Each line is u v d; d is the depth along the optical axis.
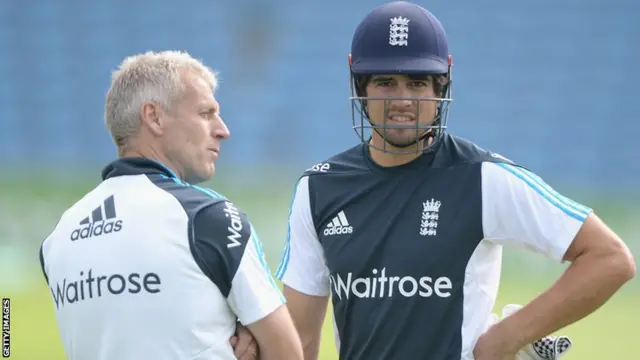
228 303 10.45
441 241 11.92
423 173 12.18
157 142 10.86
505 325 11.75
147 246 10.21
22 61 81.25
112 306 10.23
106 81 80.88
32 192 63.56
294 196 12.97
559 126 78.88
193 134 10.86
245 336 10.55
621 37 81.88
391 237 12.12
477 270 11.95
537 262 45.38
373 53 12.05
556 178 76.81
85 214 10.77
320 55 81.88
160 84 10.76
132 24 82.69
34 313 35.78
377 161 12.41
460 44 81.69
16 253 51.44
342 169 12.62
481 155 12.12
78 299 10.49
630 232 56.03
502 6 82.88
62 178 68.88
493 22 82.38
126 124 10.83
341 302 12.44
